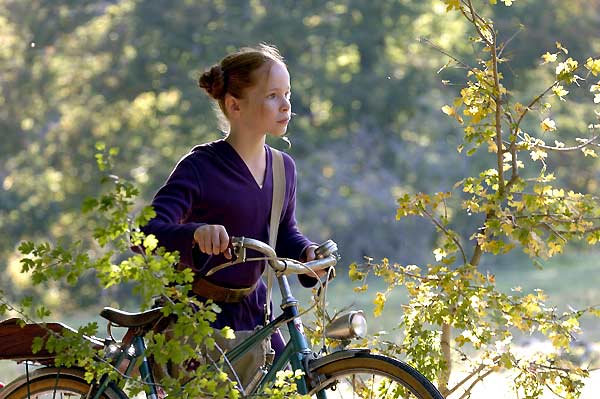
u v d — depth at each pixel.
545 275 47.81
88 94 51.66
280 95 7.62
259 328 7.36
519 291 8.47
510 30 51.28
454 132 51.31
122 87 51.44
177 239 6.95
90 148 50.53
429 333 8.19
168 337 7.25
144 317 7.19
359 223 50.66
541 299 8.25
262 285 7.71
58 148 50.94
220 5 52.38
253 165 7.64
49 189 50.44
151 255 6.43
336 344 8.07
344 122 52.41
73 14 52.78
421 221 50.50
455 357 11.49
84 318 44.53
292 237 7.75
